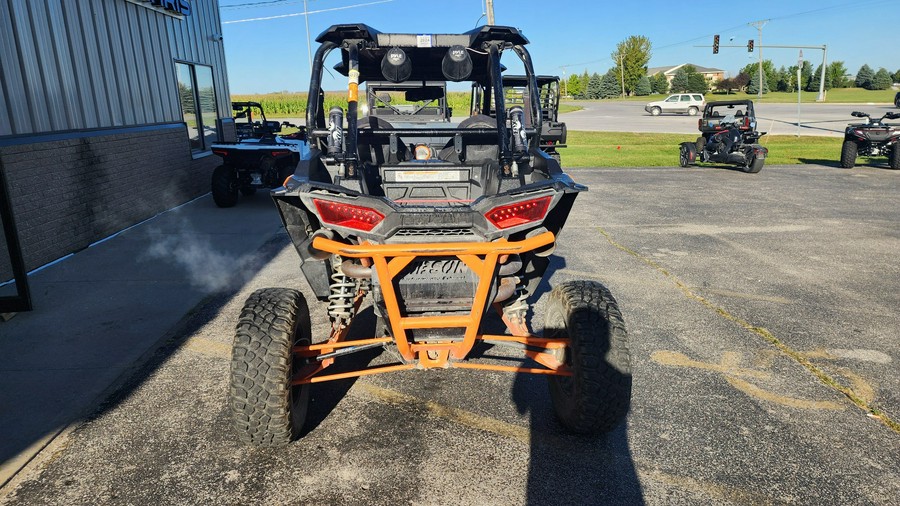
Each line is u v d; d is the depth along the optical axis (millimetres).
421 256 3033
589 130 32406
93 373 4246
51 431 3510
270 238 8336
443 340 3264
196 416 3670
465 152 4184
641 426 3551
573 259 7285
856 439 3432
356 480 3047
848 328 5078
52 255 7141
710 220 9695
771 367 4340
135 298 5812
